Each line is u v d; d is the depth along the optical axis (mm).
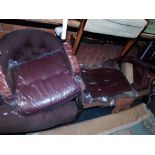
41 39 1351
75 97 1376
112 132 1589
